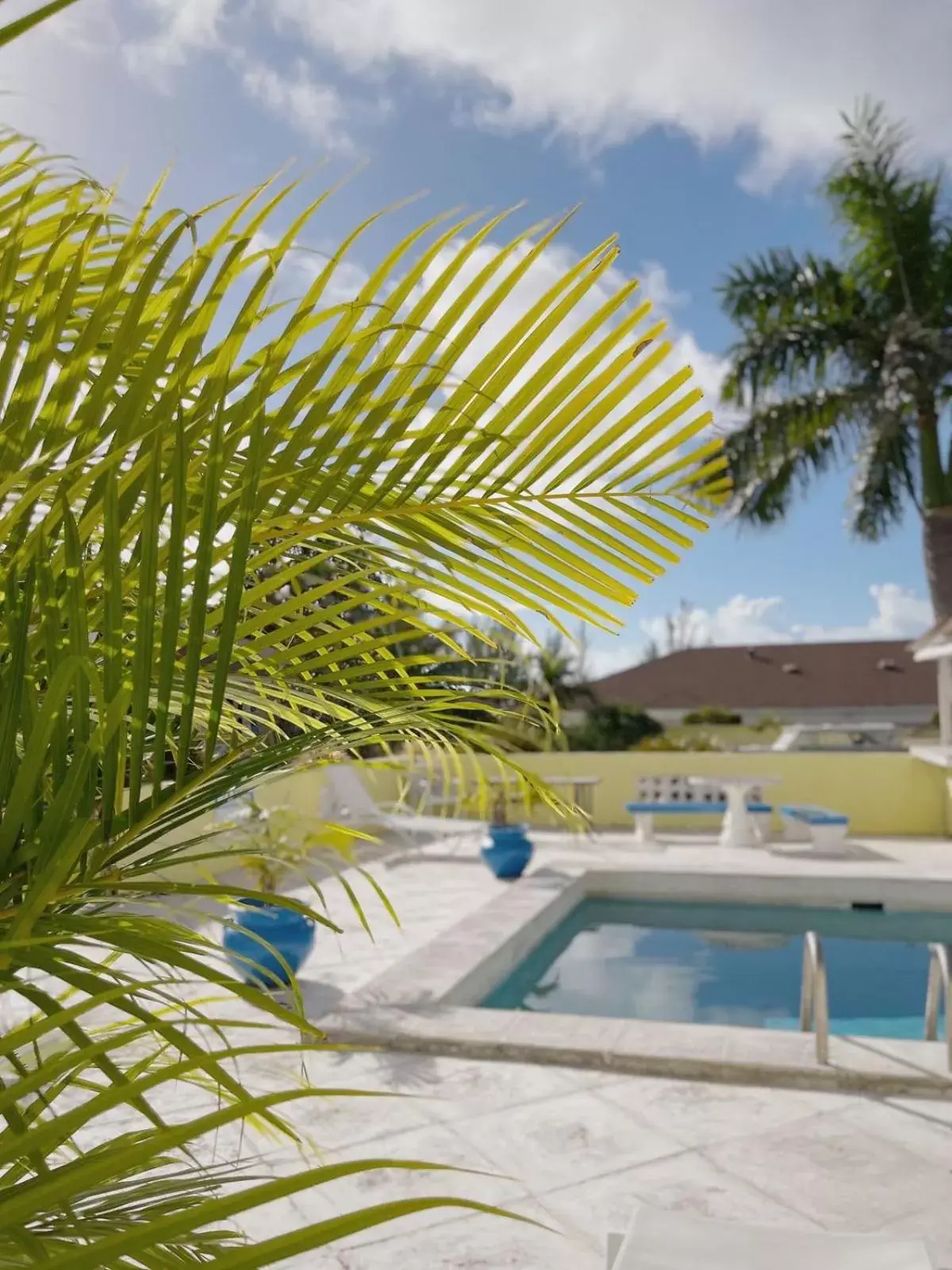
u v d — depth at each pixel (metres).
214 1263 0.61
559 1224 3.36
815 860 11.24
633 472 1.15
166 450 0.95
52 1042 1.36
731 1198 3.53
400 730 1.12
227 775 0.93
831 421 19.67
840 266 20.02
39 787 0.86
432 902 9.00
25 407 0.89
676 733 29.52
